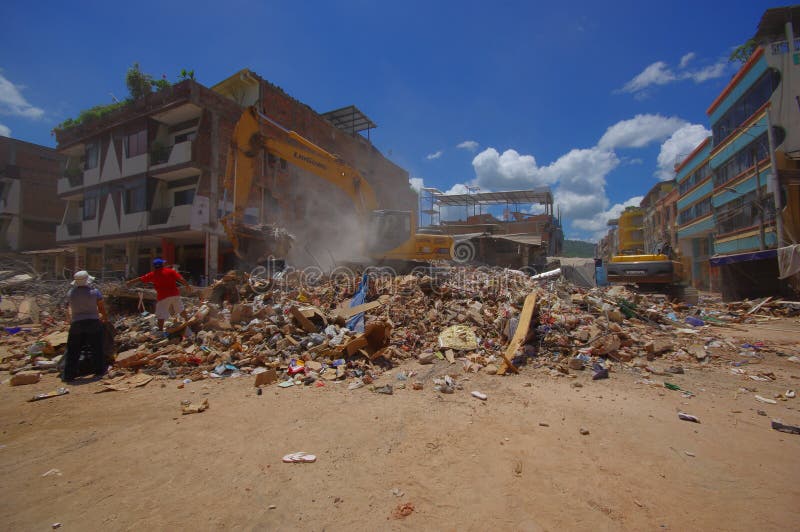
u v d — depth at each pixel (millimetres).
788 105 18922
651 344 7023
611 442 3676
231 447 3551
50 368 6348
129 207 22703
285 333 7098
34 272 14375
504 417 4254
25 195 31250
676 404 4730
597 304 9039
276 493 2818
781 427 4008
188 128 22062
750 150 21188
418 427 3975
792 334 9352
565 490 2875
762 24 20594
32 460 3361
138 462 3299
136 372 6082
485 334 7359
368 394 5012
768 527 2475
